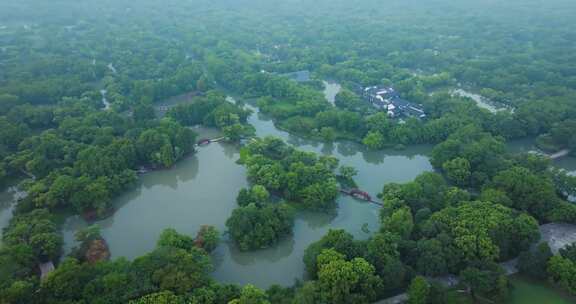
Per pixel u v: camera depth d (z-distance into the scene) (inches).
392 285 4830.2
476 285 4707.2
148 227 6348.4
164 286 4601.4
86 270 4766.2
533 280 5103.3
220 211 6732.3
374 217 6569.9
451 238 5315.0
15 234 5516.7
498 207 5787.4
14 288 4424.2
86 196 6358.3
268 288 5260.8
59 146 7549.2
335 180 6948.8
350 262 4896.7
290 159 7377.0
